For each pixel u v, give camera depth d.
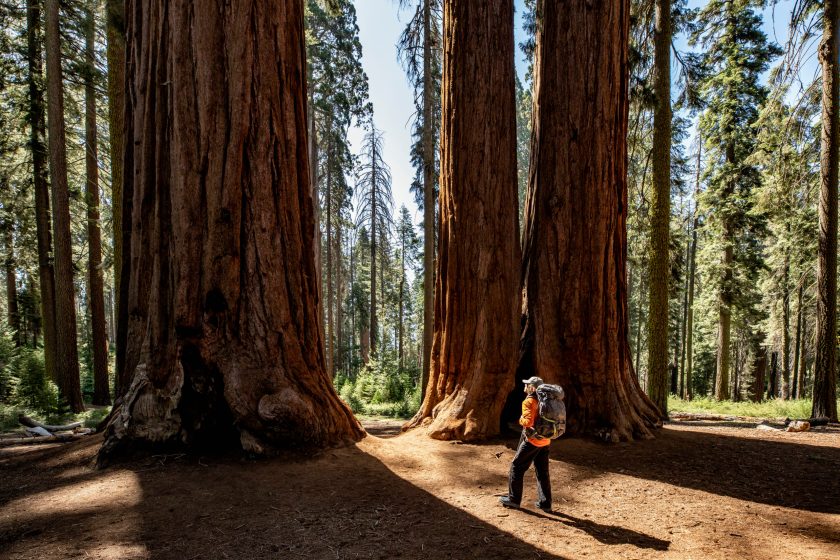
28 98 13.84
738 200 17.33
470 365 8.08
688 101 12.55
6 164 15.34
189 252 5.90
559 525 4.47
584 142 8.18
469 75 8.38
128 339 6.54
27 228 16.05
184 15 6.05
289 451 5.91
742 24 16.88
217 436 5.94
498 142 8.31
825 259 11.04
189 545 3.72
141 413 5.76
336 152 26.17
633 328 37.19
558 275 8.29
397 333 50.91
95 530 3.92
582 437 7.62
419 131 17.83
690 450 7.23
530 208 9.30
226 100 6.10
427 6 14.77
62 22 13.38
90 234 15.46
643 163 13.74
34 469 5.69
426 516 4.59
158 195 6.17
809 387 30.12
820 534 4.30
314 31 21.91
